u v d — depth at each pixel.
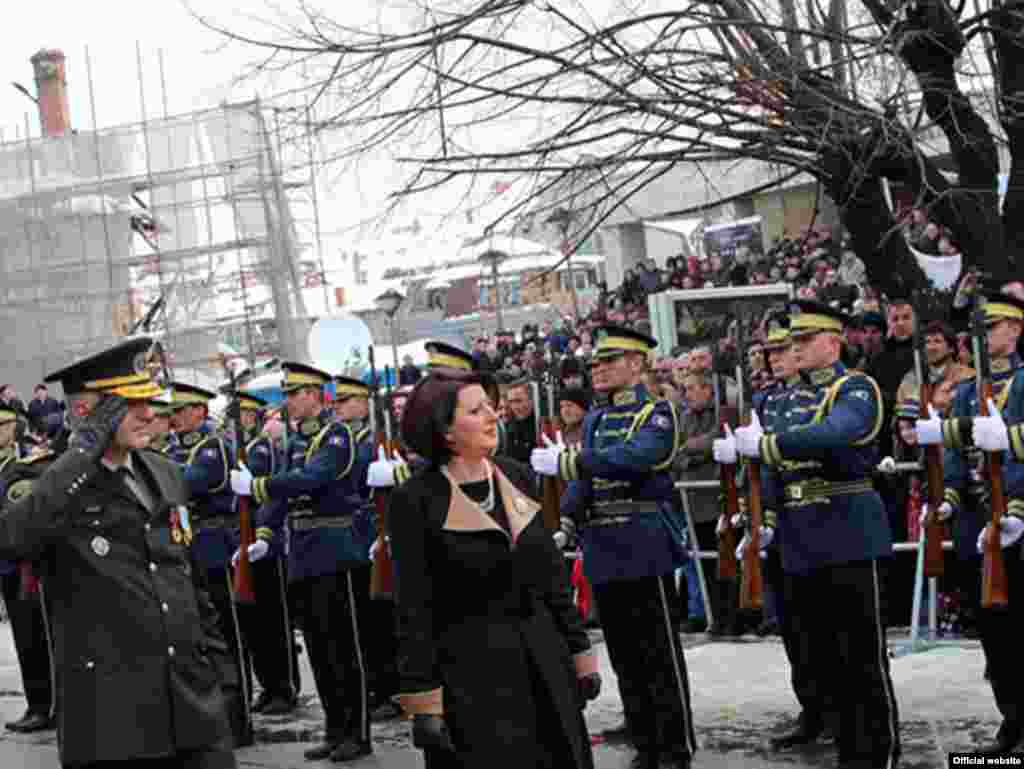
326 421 10.54
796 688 9.09
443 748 5.76
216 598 10.88
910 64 10.53
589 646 6.15
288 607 11.71
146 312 32.81
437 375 6.09
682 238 24.94
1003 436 7.60
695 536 12.30
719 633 12.34
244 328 31.98
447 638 5.88
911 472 11.16
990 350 8.26
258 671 11.80
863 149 10.29
